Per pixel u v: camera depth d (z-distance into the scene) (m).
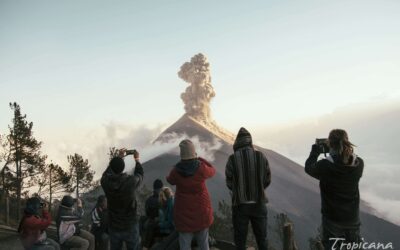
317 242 7.91
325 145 5.03
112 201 5.97
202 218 5.78
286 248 8.55
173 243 6.68
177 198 5.88
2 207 39.69
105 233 8.91
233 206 6.11
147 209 8.10
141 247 7.88
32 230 6.52
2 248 8.86
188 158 5.83
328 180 4.72
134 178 5.96
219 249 8.16
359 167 4.70
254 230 6.06
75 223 8.18
